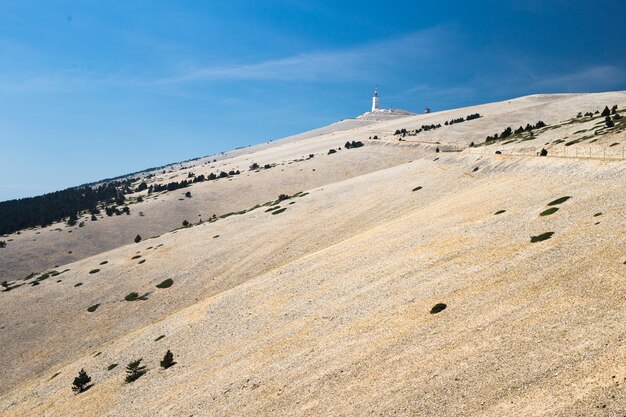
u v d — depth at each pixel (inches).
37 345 2588.6
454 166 3934.5
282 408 1159.6
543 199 2066.9
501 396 894.4
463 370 1019.9
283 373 1350.9
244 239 3567.9
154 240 4352.9
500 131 7662.4
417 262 1855.3
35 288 3410.4
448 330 1227.2
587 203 1766.7
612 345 906.1
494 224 1955.0
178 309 2662.4
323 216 3629.4
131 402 1593.3
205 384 1489.9
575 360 908.0
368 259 2155.5
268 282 2390.5
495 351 1042.1
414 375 1077.8
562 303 1132.5
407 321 1382.9
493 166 3287.4
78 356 2397.9
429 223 2391.7
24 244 5620.1
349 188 4397.1
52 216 7603.4
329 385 1184.8
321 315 1712.6
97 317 2792.8
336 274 2117.4
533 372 924.6
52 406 1831.9
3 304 3149.6
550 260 1391.5
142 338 2263.8
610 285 1125.1
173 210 6850.4
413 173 4271.7
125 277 3302.2
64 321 2807.6
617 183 1888.5
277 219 3924.7
